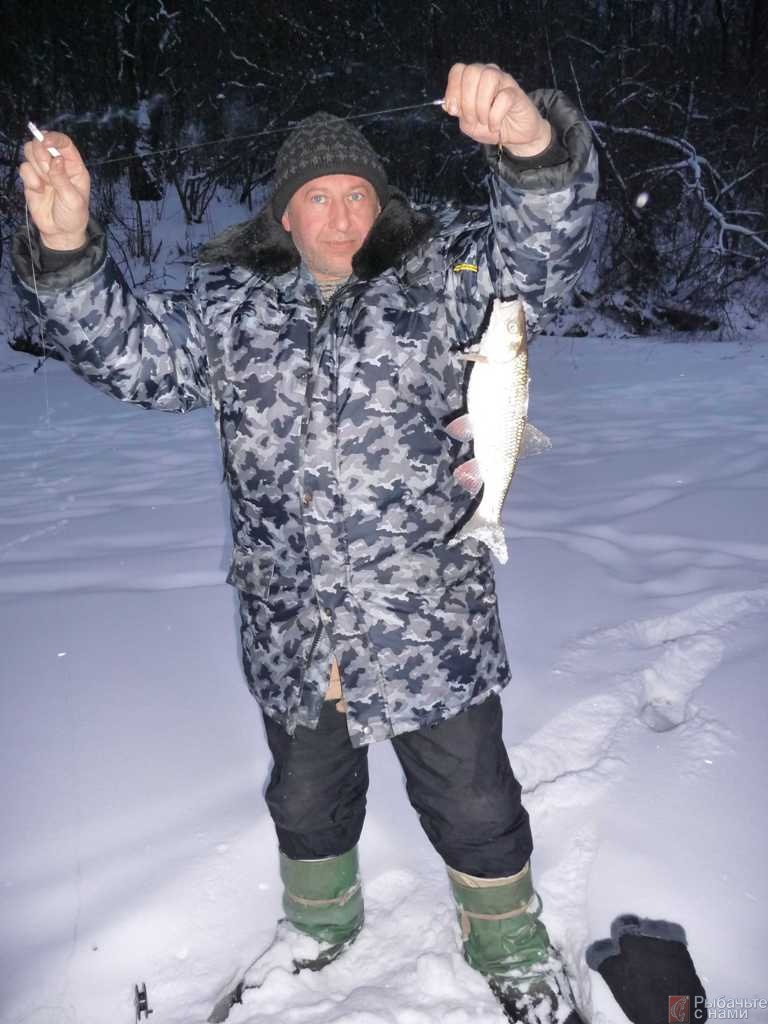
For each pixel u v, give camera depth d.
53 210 1.71
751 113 15.57
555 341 13.39
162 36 14.80
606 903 2.32
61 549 4.75
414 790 2.03
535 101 1.74
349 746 2.07
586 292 14.24
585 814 2.60
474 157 15.24
